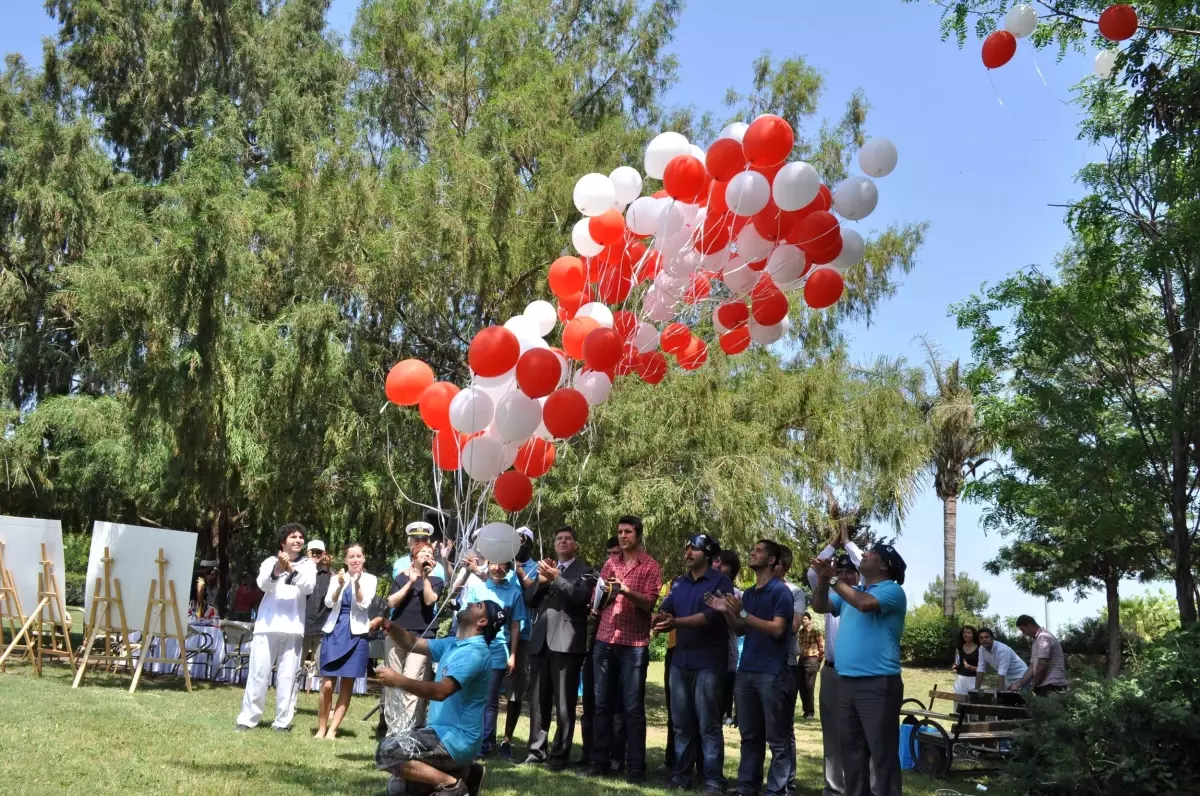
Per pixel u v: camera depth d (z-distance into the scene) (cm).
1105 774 677
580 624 790
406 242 1123
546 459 655
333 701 1087
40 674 1091
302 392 1210
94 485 1574
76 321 1642
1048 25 891
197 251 1166
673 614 736
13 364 1650
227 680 1208
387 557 1466
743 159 591
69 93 1872
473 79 1321
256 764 674
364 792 607
